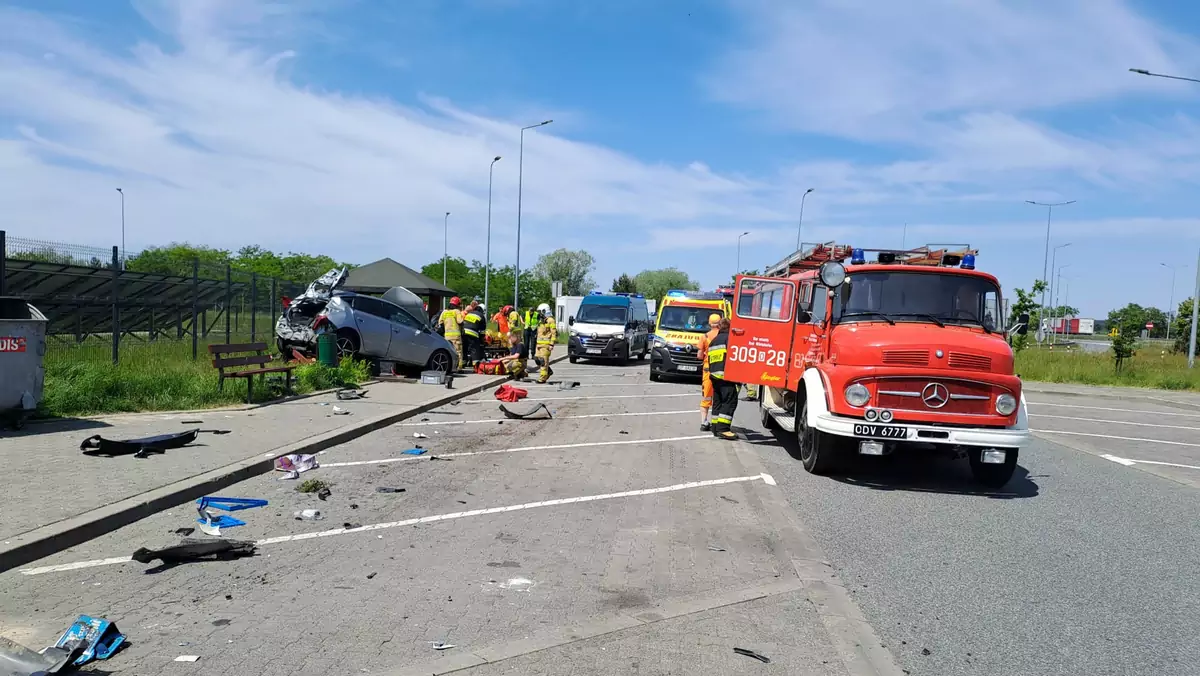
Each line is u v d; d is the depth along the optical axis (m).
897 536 6.58
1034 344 50.66
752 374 10.70
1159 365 31.45
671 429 12.37
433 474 8.35
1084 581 5.51
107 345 14.30
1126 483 9.36
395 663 3.76
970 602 5.02
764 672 3.77
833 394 8.46
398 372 18.61
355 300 17.64
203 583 4.84
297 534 5.98
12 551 4.98
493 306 59.25
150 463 7.59
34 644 3.90
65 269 13.35
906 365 8.16
